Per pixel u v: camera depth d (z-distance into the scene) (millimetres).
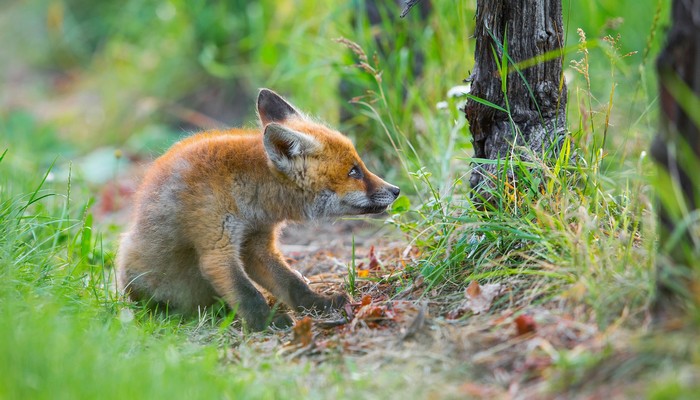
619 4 17922
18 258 10359
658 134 7145
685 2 6762
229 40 23922
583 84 15523
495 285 9164
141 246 10969
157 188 10906
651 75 15055
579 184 10234
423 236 11336
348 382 7746
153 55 26156
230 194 10594
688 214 6855
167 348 8555
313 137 10914
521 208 9938
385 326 9125
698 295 6691
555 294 8500
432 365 7871
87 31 31422
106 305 10281
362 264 12125
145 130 23297
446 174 12500
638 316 7625
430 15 15859
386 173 15391
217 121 23406
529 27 9805
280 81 19312
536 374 7191
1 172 15859
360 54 14156
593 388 6676
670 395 6008
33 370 7125
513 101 10156
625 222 9047
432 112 14906
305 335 9102
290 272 11000
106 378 7102
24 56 32500
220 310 10953
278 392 7566
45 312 8641
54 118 26062
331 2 18766
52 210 13656
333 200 11141
